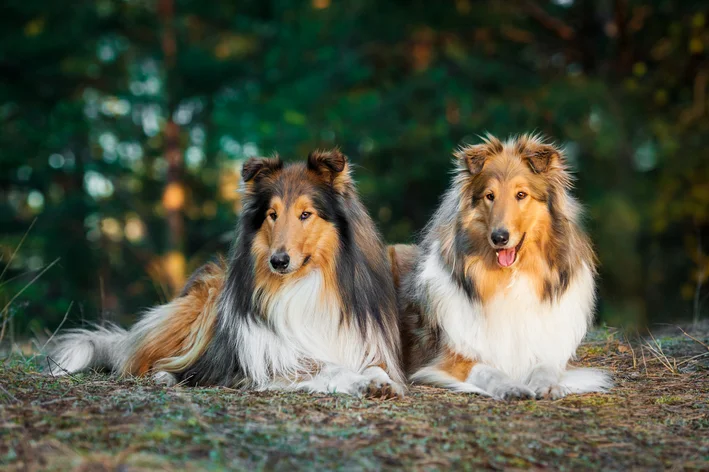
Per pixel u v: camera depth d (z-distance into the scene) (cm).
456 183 562
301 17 1850
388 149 1700
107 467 323
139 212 2131
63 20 1892
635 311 1444
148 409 414
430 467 354
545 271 535
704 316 1003
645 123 1673
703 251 1466
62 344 630
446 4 1847
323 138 1692
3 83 1902
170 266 1812
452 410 451
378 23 1862
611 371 585
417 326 590
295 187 527
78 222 1908
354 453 363
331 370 513
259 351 527
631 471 364
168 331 603
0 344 784
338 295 533
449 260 554
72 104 1905
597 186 1623
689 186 1620
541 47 1903
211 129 2044
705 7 1631
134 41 2031
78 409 409
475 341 543
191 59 1894
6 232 1870
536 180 530
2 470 320
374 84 1891
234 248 554
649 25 1767
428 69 1723
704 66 1680
